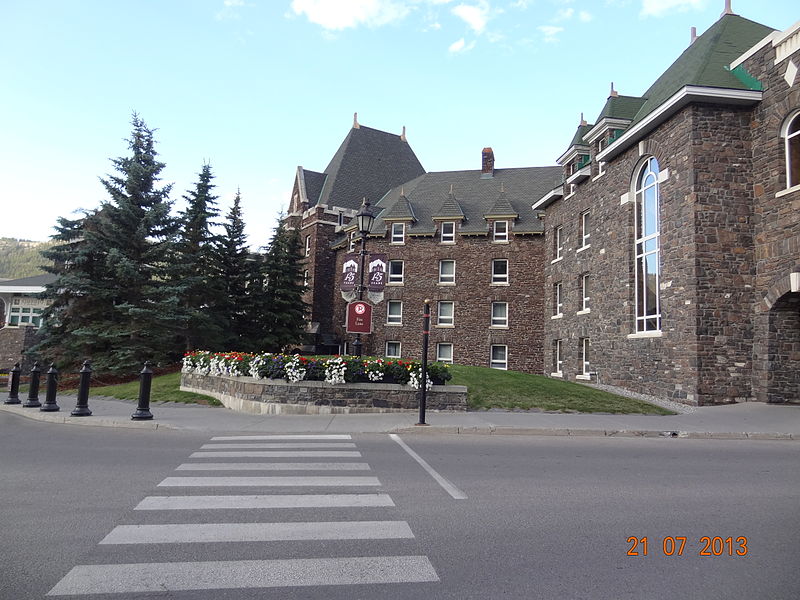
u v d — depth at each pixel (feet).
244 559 14.30
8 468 25.22
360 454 29.30
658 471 25.64
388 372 47.70
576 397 52.39
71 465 25.94
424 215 117.50
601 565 14.14
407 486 22.21
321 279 129.39
